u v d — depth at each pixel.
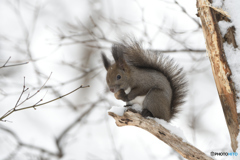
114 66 8.57
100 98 12.20
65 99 13.47
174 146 6.64
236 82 5.67
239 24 5.76
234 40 5.76
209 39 5.93
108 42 11.17
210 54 5.95
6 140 12.26
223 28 5.83
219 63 5.80
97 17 14.12
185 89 8.55
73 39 11.57
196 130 10.59
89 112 13.05
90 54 14.56
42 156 11.88
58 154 12.32
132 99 8.27
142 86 8.23
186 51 10.86
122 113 7.25
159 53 9.02
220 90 5.86
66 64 12.24
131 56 8.80
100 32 12.13
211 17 5.90
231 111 5.72
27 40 13.23
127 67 8.41
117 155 10.66
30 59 12.19
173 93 8.50
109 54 11.48
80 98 14.46
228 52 5.76
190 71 11.31
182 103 8.52
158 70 8.66
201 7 6.07
